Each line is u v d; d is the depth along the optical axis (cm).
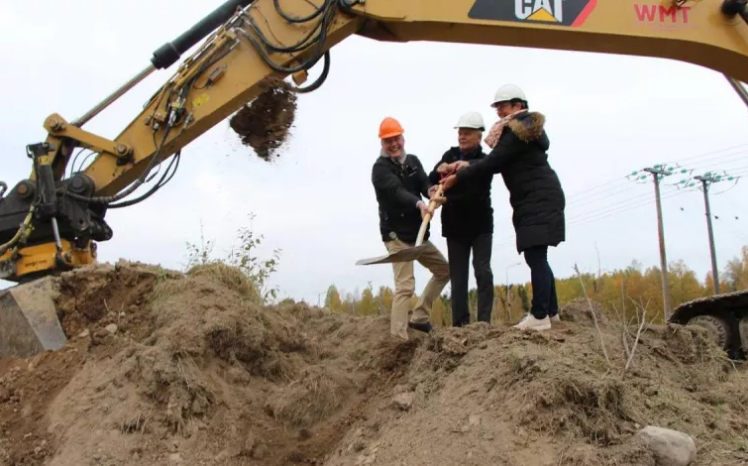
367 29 698
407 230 654
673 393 536
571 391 471
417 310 687
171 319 629
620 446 452
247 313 669
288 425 581
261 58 685
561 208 589
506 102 611
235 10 698
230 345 629
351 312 985
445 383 533
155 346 593
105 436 540
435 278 682
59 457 533
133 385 573
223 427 567
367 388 611
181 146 706
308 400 590
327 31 679
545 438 453
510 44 713
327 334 773
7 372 630
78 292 676
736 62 740
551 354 516
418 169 677
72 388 593
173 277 692
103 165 707
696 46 723
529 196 589
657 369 571
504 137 593
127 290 679
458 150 684
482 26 687
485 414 478
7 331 666
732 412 542
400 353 636
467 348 561
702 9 724
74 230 693
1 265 693
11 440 567
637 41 714
